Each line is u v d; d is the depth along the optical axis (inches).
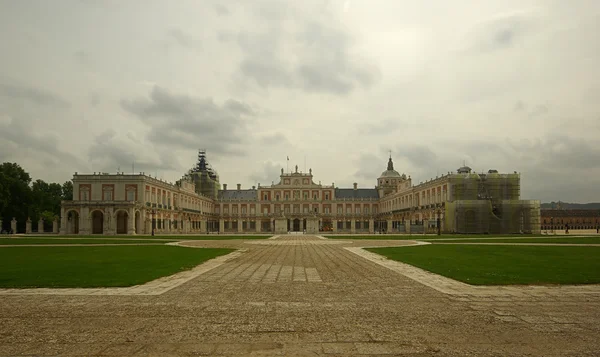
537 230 3540.8
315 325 469.7
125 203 3567.9
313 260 1183.6
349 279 807.7
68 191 5019.7
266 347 397.1
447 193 3720.5
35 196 4205.2
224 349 392.2
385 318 500.4
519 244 1846.7
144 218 3727.9
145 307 558.6
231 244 1999.3
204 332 442.9
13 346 400.8
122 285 722.8
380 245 1904.5
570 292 661.3
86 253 1400.1
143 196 3740.2
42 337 427.8
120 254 1360.7
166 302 589.6
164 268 970.1
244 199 6343.5
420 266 1010.7
